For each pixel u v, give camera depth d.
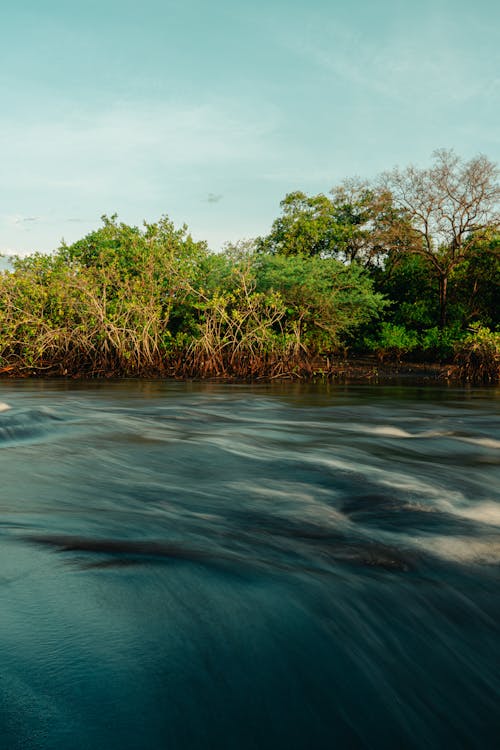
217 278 23.06
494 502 4.92
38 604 2.68
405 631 2.71
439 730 2.11
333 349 27.97
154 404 12.63
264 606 2.80
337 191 32.94
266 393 16.06
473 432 9.08
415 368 25.70
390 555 3.58
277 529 4.04
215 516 4.30
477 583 3.23
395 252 30.33
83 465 5.89
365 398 14.81
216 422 9.72
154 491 5.00
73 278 21.83
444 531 4.08
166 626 2.55
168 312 22.75
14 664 2.20
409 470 6.10
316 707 2.15
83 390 16.55
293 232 32.59
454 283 31.17
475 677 2.42
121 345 22.22
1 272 21.91
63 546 3.44
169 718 1.99
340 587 3.07
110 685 2.12
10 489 4.87
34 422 8.26
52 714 1.95
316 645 2.51
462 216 27.77
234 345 22.45
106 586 2.89
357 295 24.34
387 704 2.21
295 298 23.84
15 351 23.11
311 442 7.80
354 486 5.33
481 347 21.50
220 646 2.44
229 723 2.02
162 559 3.29
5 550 3.32
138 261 23.34
